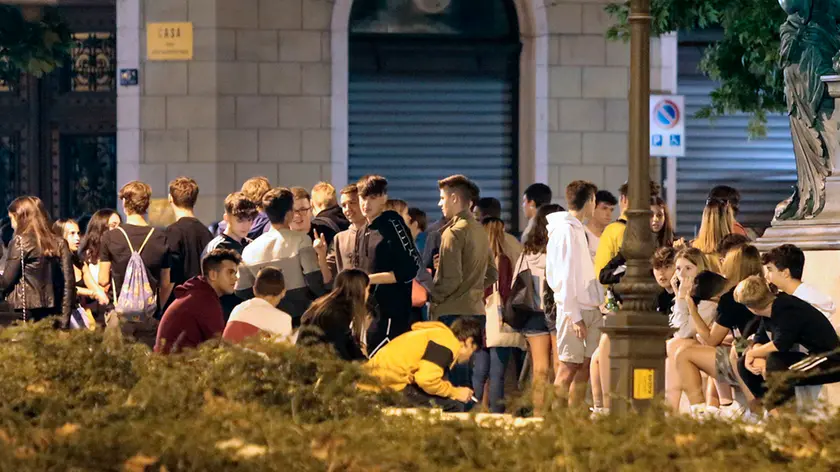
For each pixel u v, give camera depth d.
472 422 11.27
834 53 33.09
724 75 50.94
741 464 10.58
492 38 60.47
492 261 34.91
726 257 29.84
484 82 60.62
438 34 60.38
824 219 32.12
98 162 64.69
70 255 37.41
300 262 32.75
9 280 36.84
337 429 11.19
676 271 31.11
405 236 32.38
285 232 32.84
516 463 10.67
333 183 59.25
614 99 60.09
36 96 64.19
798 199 33.97
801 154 33.47
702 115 52.97
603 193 37.38
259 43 58.81
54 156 64.50
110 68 64.31
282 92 58.97
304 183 59.16
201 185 58.59
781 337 25.44
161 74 58.53
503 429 11.28
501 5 60.47
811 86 32.84
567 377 33.72
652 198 36.62
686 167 63.16
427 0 60.38
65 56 62.56
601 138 60.09
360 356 26.02
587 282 33.28
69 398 12.74
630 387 22.97
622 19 51.12
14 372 13.14
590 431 10.97
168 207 58.03
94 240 39.31
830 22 33.25
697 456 10.73
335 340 25.66
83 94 64.25
